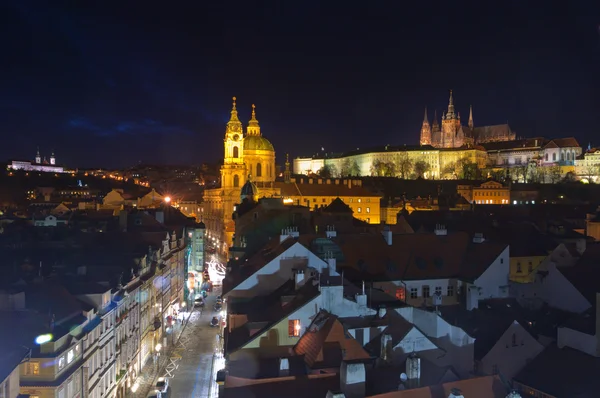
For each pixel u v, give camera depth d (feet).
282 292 208.13
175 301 426.92
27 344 186.50
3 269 250.78
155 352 347.77
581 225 508.53
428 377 161.99
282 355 177.37
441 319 201.57
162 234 399.65
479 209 621.31
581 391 184.44
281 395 148.36
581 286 252.01
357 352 168.04
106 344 252.01
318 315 181.57
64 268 271.49
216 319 424.46
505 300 259.60
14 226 371.97
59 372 198.49
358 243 271.69
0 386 141.38
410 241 280.31
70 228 371.15
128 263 313.53
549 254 305.53
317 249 249.55
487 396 149.69
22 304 210.59
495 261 265.54
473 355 201.26
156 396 267.59
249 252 302.86
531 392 198.18
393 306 209.15
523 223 420.36
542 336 230.48
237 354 178.09
